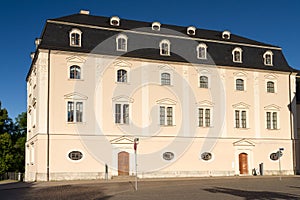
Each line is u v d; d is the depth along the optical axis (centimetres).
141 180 4125
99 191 2892
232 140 5022
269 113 5278
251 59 5303
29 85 5409
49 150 4247
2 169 6081
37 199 2419
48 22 4544
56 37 4466
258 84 5253
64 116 4347
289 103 5388
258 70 5262
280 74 5394
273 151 5203
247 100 5169
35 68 4738
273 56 5453
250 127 5134
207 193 2664
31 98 5041
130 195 2577
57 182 3916
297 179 4200
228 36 5472
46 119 4275
